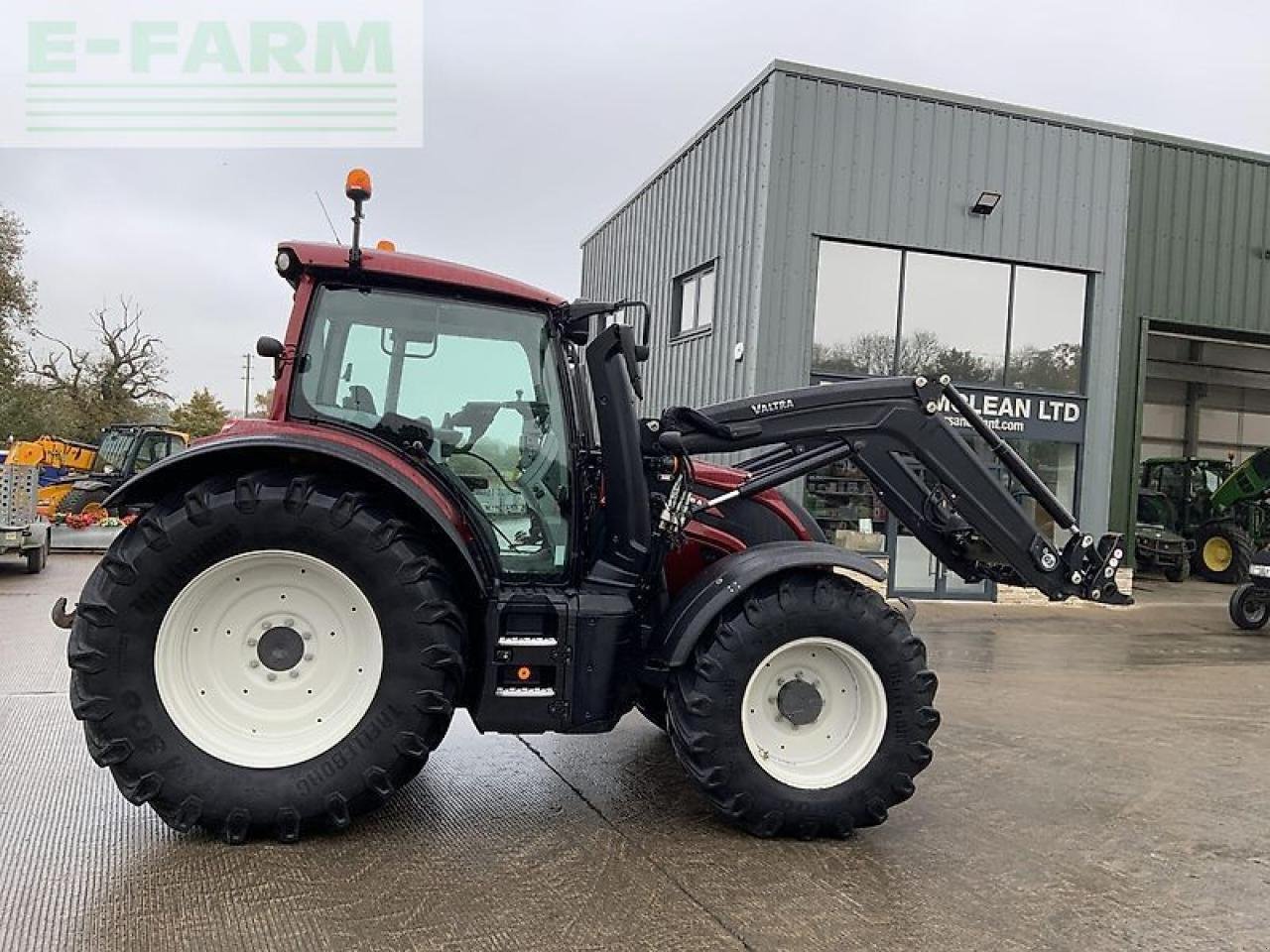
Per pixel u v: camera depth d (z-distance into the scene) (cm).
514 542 376
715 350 1216
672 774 437
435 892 305
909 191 1159
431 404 371
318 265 356
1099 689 704
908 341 1180
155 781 324
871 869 341
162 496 355
